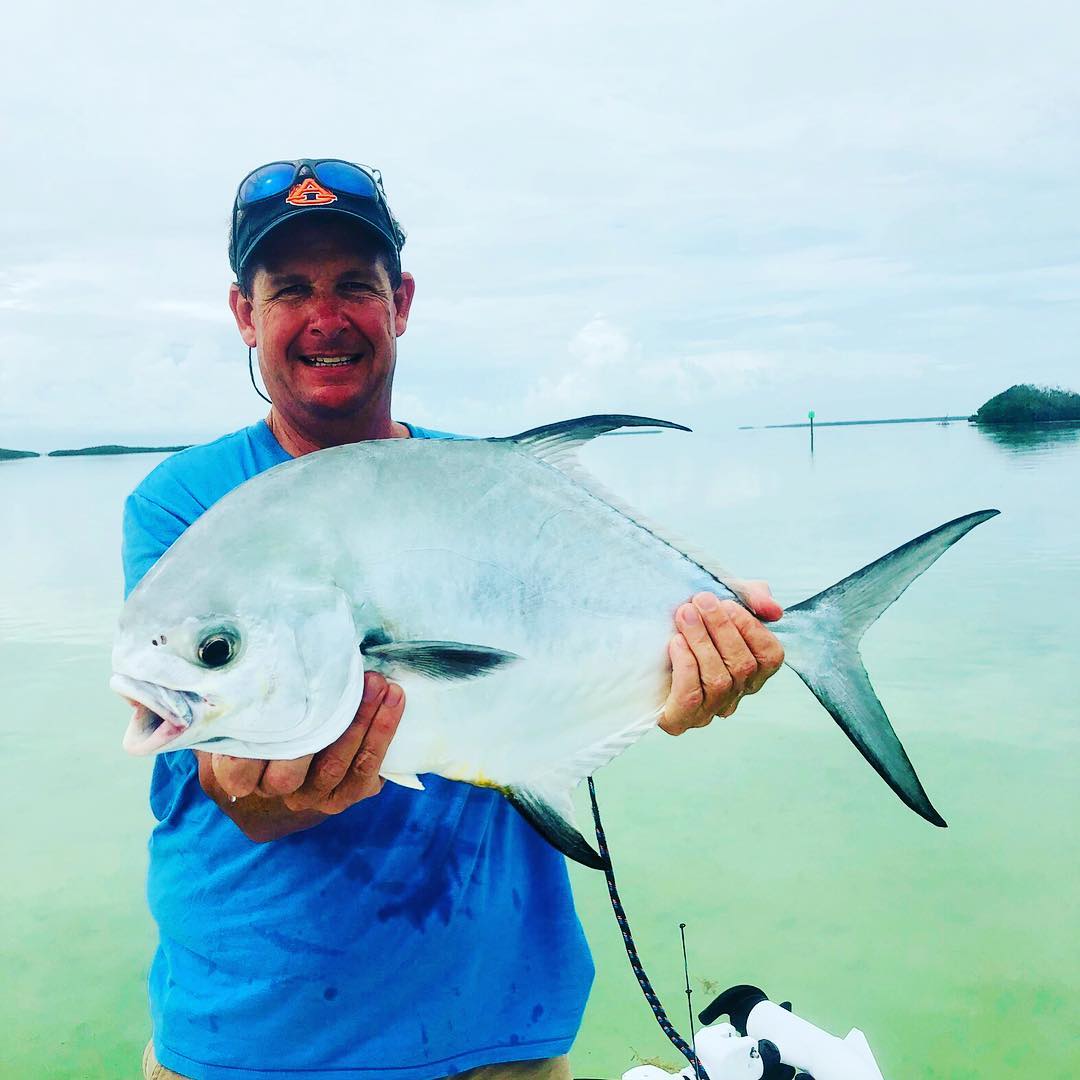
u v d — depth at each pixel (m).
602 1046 1.85
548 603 0.93
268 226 1.04
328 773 0.85
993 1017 1.83
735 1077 1.25
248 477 1.08
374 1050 1.02
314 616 0.84
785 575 5.61
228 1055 1.01
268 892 1.02
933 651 3.99
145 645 0.82
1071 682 3.57
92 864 2.55
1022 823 2.55
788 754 3.10
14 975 2.10
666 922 2.20
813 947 2.08
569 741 0.94
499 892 1.08
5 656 4.41
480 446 0.94
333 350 1.06
